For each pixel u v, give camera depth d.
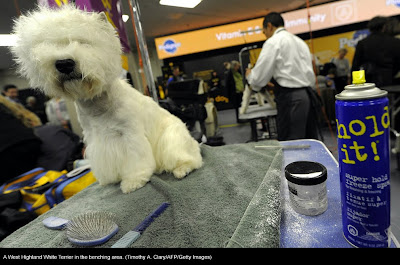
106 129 1.01
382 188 0.43
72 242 0.63
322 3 3.72
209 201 0.76
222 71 3.33
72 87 0.81
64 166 1.61
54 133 1.71
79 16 0.83
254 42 4.46
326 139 2.94
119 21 1.29
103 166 1.06
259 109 2.83
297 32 3.81
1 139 1.39
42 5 0.96
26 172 1.44
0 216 0.98
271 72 2.00
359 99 0.41
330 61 3.82
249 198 0.74
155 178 0.98
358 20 3.77
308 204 0.62
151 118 1.12
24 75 0.85
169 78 3.35
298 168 0.67
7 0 1.04
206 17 4.31
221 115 5.32
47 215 0.85
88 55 0.79
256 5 3.91
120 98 0.98
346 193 0.47
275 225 0.56
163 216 0.72
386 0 3.85
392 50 2.52
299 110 2.00
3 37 1.05
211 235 0.59
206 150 1.30
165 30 4.55
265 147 1.18
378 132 0.41
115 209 0.82
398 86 2.58
